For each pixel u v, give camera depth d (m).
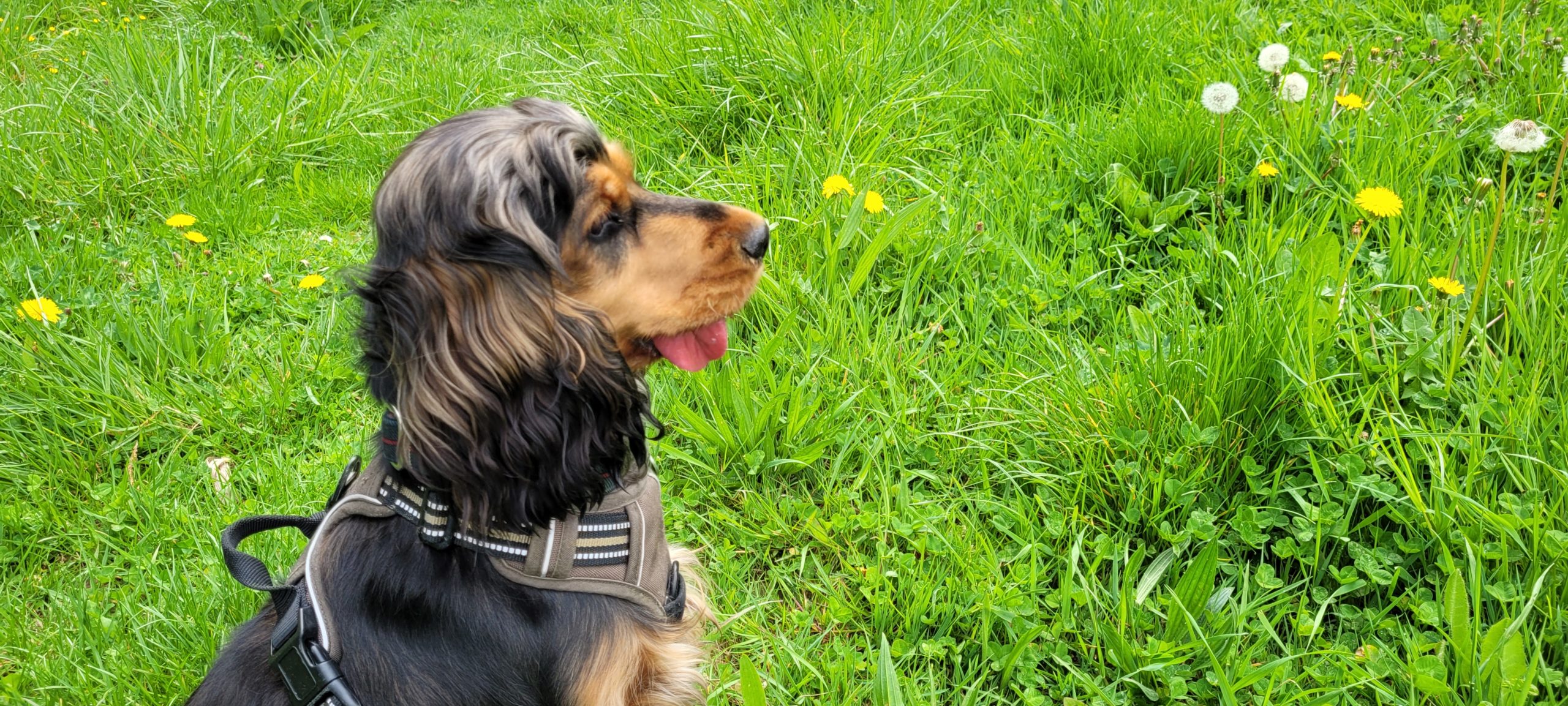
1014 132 1.30
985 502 0.85
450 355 0.56
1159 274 1.05
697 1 1.53
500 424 0.56
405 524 0.59
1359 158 1.09
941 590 0.79
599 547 0.60
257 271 1.24
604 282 0.62
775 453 0.92
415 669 0.56
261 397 1.03
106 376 1.02
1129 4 1.42
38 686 0.77
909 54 1.39
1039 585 0.80
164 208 1.37
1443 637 0.69
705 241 0.64
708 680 0.69
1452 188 1.07
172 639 0.80
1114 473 0.84
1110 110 1.28
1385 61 1.27
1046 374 0.93
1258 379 0.82
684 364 0.66
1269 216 1.05
